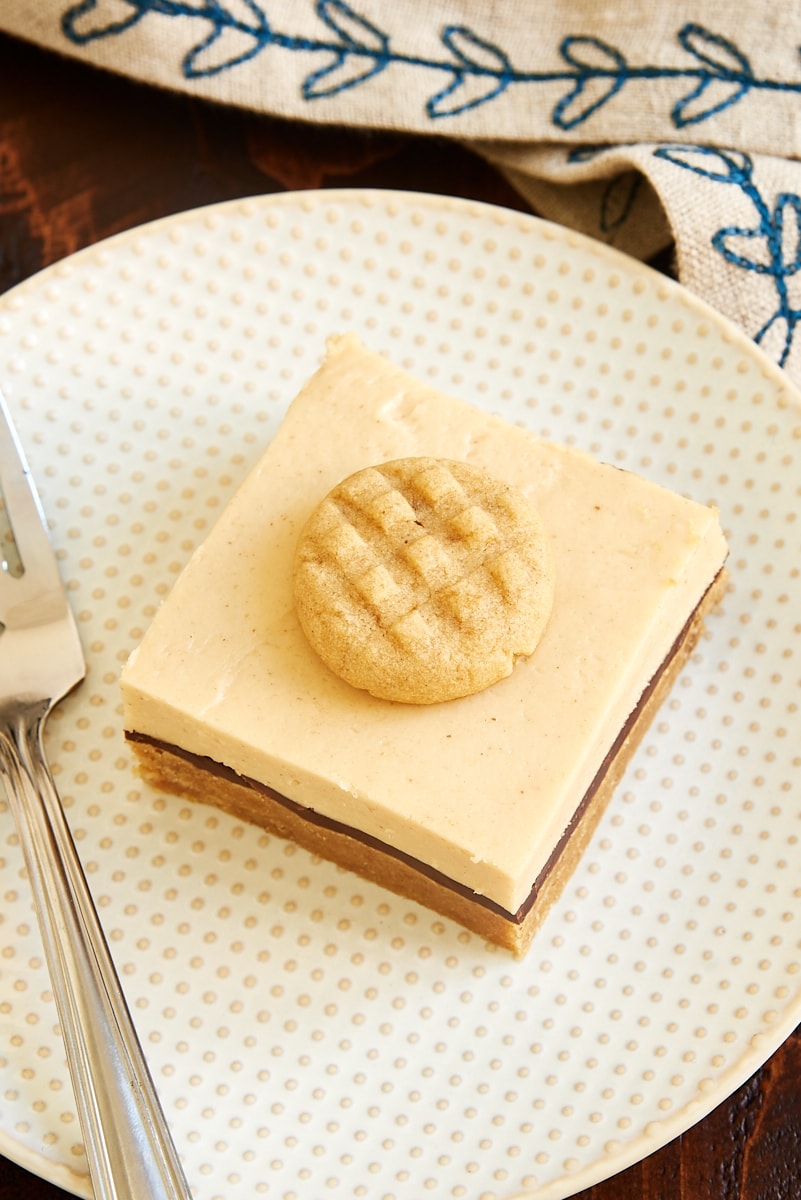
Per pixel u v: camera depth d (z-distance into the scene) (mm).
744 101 398
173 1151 329
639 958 353
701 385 385
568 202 411
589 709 343
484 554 344
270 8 405
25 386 388
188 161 417
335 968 354
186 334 391
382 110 406
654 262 410
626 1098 342
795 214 389
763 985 348
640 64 402
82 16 402
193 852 361
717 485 381
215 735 346
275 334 392
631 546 354
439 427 364
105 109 419
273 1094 345
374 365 369
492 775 340
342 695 346
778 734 365
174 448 387
